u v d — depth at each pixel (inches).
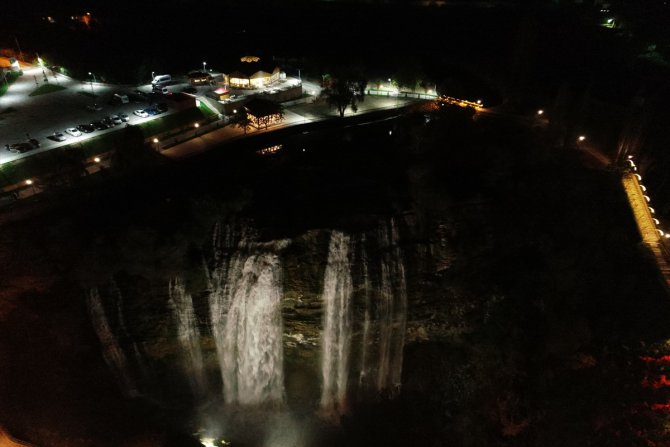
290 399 2225.6
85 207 2284.7
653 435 1769.2
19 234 2116.1
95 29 5782.5
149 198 2348.7
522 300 2137.1
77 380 2037.4
